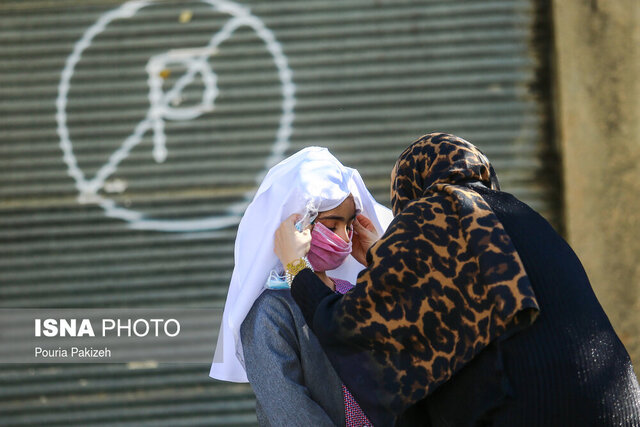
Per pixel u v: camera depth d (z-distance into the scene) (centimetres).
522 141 1725
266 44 1733
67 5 1738
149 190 1719
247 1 1734
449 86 1728
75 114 1727
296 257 830
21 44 1733
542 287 722
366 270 747
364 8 1738
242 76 1731
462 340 711
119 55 1731
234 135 1727
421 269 732
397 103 1733
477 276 715
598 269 1673
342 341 746
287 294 869
